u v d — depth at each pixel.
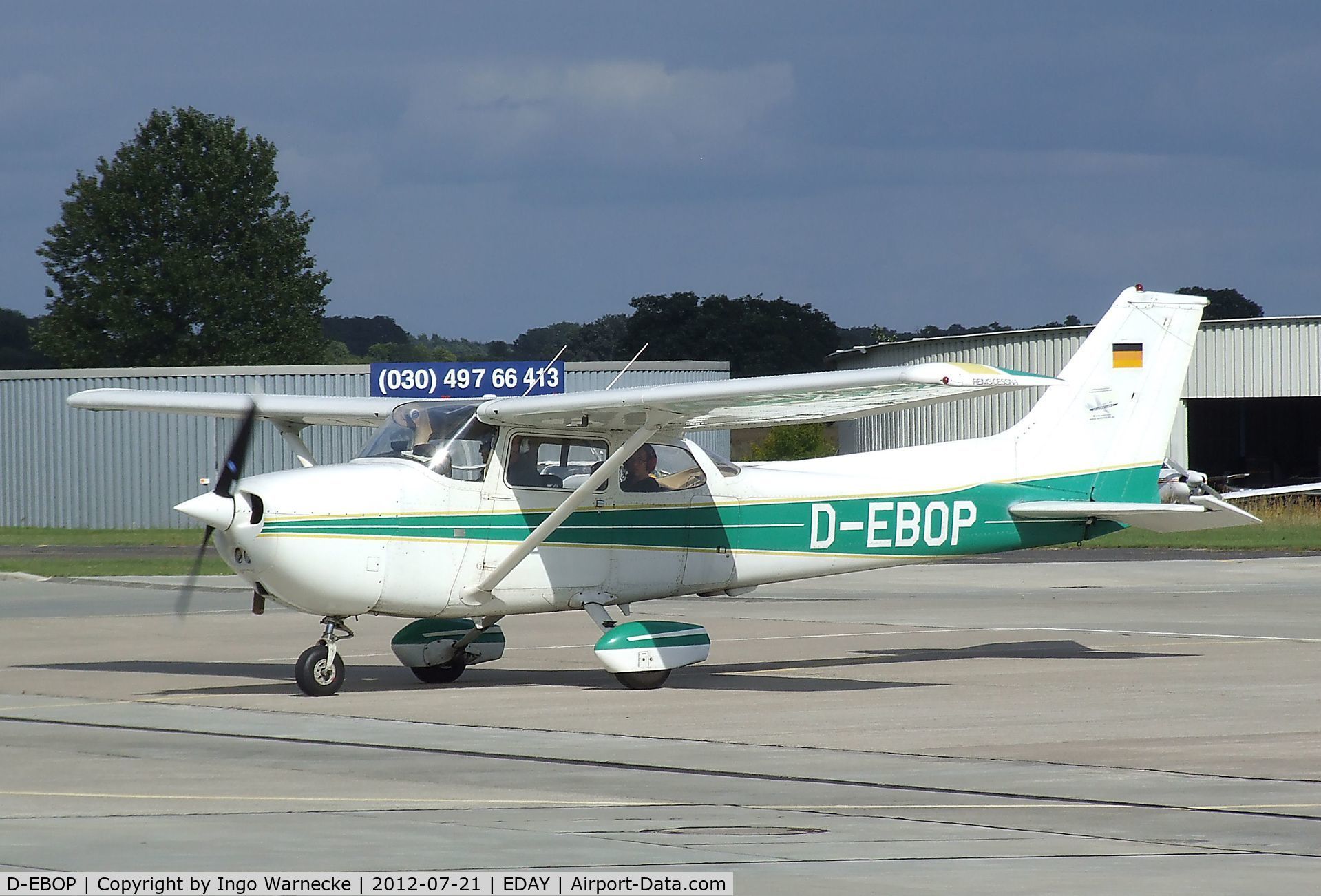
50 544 98.38
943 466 40.53
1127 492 42.53
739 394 32.16
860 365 152.50
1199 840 19.22
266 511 32.22
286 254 174.62
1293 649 42.84
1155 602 58.78
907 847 18.69
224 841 18.83
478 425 35.06
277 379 109.88
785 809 21.14
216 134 172.75
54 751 26.30
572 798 22.02
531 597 35.69
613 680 37.38
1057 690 34.50
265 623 51.78
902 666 39.66
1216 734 28.06
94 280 168.50
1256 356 121.94
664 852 18.31
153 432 111.88
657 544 37.09
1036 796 22.19
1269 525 106.19
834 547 39.34
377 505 33.44
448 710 31.72
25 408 114.88
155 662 41.16
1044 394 41.66
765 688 35.28
